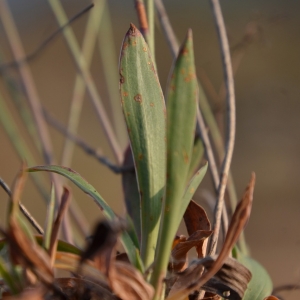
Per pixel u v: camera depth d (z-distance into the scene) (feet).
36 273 1.49
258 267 1.70
